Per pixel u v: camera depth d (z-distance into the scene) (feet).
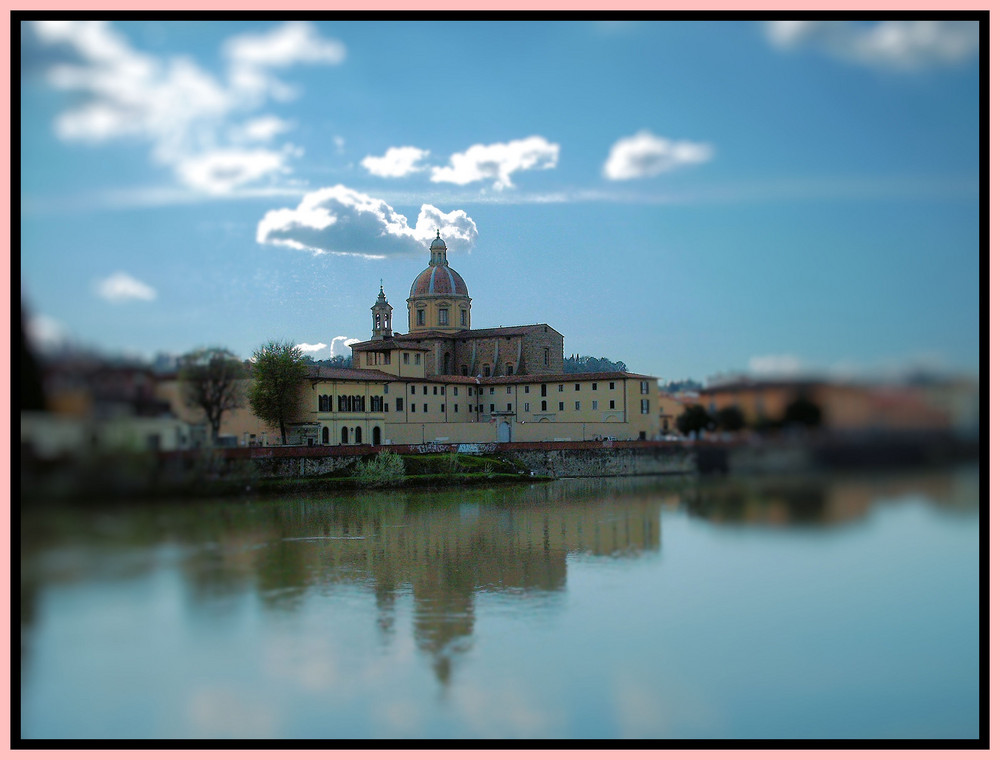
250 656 124.06
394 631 149.59
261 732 109.40
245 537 133.28
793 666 118.93
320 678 125.59
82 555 99.35
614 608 159.02
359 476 366.63
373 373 473.26
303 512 297.74
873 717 110.93
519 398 526.57
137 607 103.96
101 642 100.68
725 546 127.75
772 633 121.70
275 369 378.53
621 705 118.62
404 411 485.15
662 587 157.99
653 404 314.14
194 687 110.42
